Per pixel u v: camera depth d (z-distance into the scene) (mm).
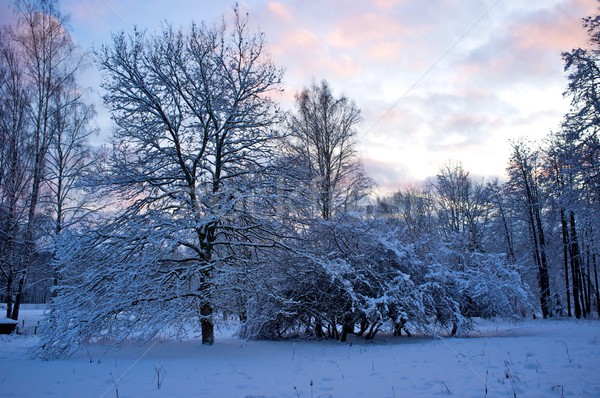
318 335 14867
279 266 13727
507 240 29781
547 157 25688
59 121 19531
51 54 19703
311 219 13445
